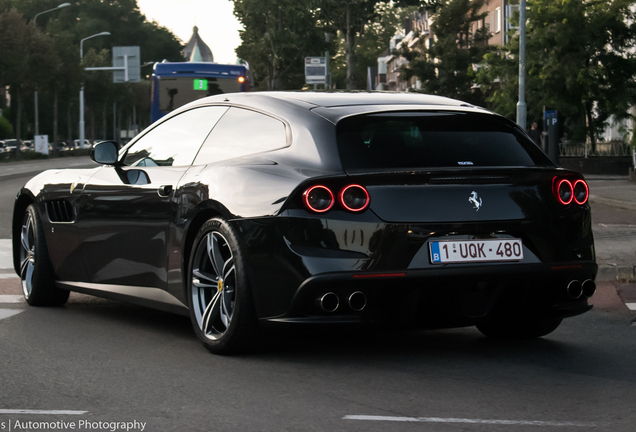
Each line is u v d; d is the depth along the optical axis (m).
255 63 54.12
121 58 72.44
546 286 5.39
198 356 5.53
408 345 5.96
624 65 33.75
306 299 4.98
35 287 7.48
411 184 5.07
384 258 4.97
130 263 6.45
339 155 5.16
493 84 36.94
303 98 5.82
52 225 7.32
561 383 4.91
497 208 5.20
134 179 6.47
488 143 5.57
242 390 4.69
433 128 5.51
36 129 79.56
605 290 8.58
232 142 5.90
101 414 4.23
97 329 6.49
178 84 28.22
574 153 34.72
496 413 4.26
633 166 33.16
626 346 6.01
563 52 33.91
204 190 5.65
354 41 40.22
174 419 4.14
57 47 71.00
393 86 120.50
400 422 4.09
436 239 5.06
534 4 34.31
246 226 5.24
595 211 18.64
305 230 4.98
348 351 5.71
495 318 5.42
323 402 4.45
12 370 5.16
